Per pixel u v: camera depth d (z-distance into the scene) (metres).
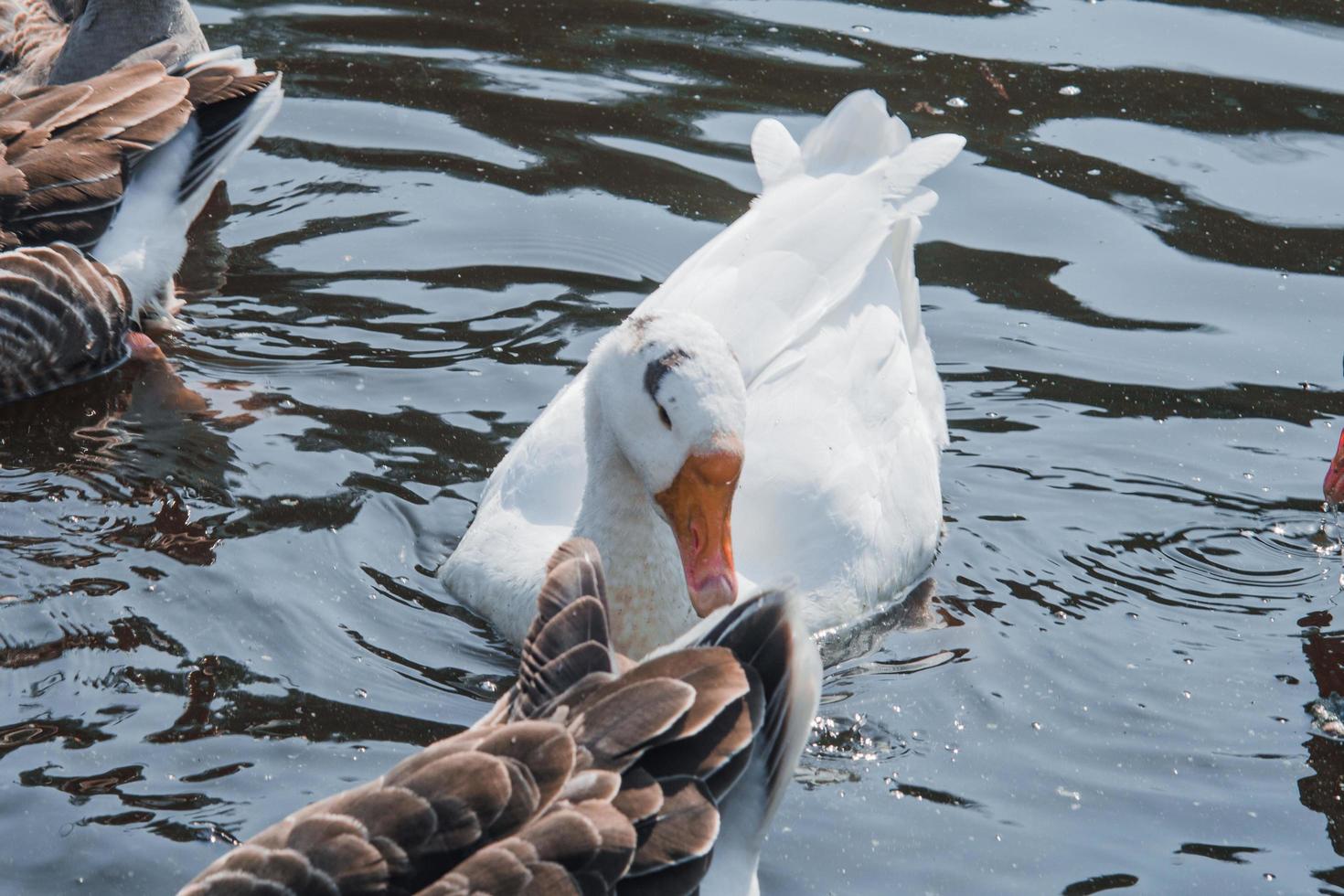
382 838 4.39
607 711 4.74
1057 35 12.43
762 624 5.14
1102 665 7.19
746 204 10.48
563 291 9.80
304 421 8.73
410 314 9.61
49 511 7.97
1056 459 8.59
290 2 12.77
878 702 6.93
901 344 8.30
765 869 5.96
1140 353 9.38
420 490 8.23
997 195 10.66
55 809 6.08
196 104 10.25
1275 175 10.88
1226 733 6.78
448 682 6.96
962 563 7.91
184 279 9.91
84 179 9.66
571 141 11.06
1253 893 5.92
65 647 7.01
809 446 7.65
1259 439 8.72
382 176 10.74
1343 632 7.42
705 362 6.54
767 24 12.53
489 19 12.55
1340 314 9.68
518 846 4.38
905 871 5.98
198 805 6.14
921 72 11.84
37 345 9.16
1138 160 10.98
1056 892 5.89
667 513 6.63
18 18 12.02
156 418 8.81
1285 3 12.86
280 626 7.21
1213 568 7.85
